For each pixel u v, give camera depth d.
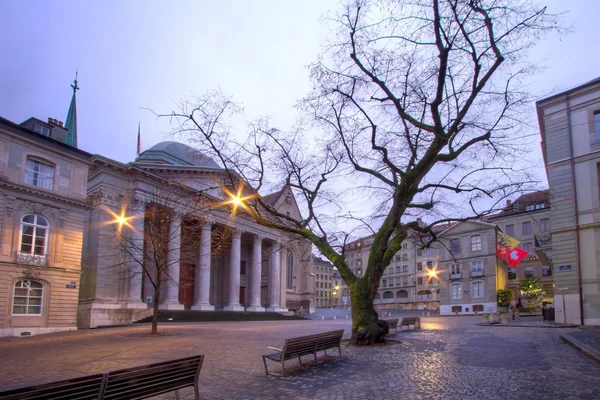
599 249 21.22
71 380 4.58
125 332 22.53
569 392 7.24
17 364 11.44
